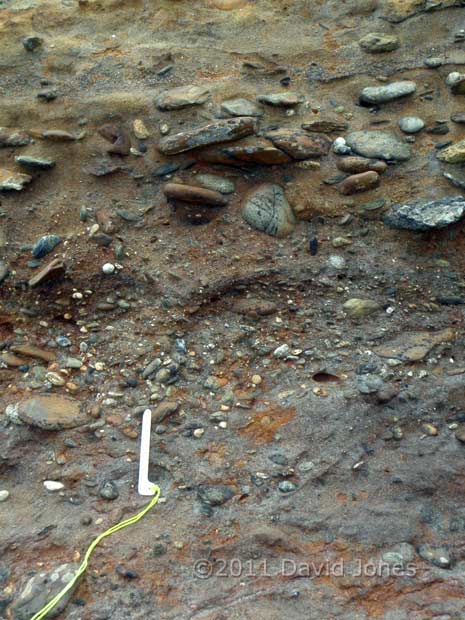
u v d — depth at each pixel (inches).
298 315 51.7
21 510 43.3
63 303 52.2
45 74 61.5
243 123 54.8
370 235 54.4
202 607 39.0
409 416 46.8
